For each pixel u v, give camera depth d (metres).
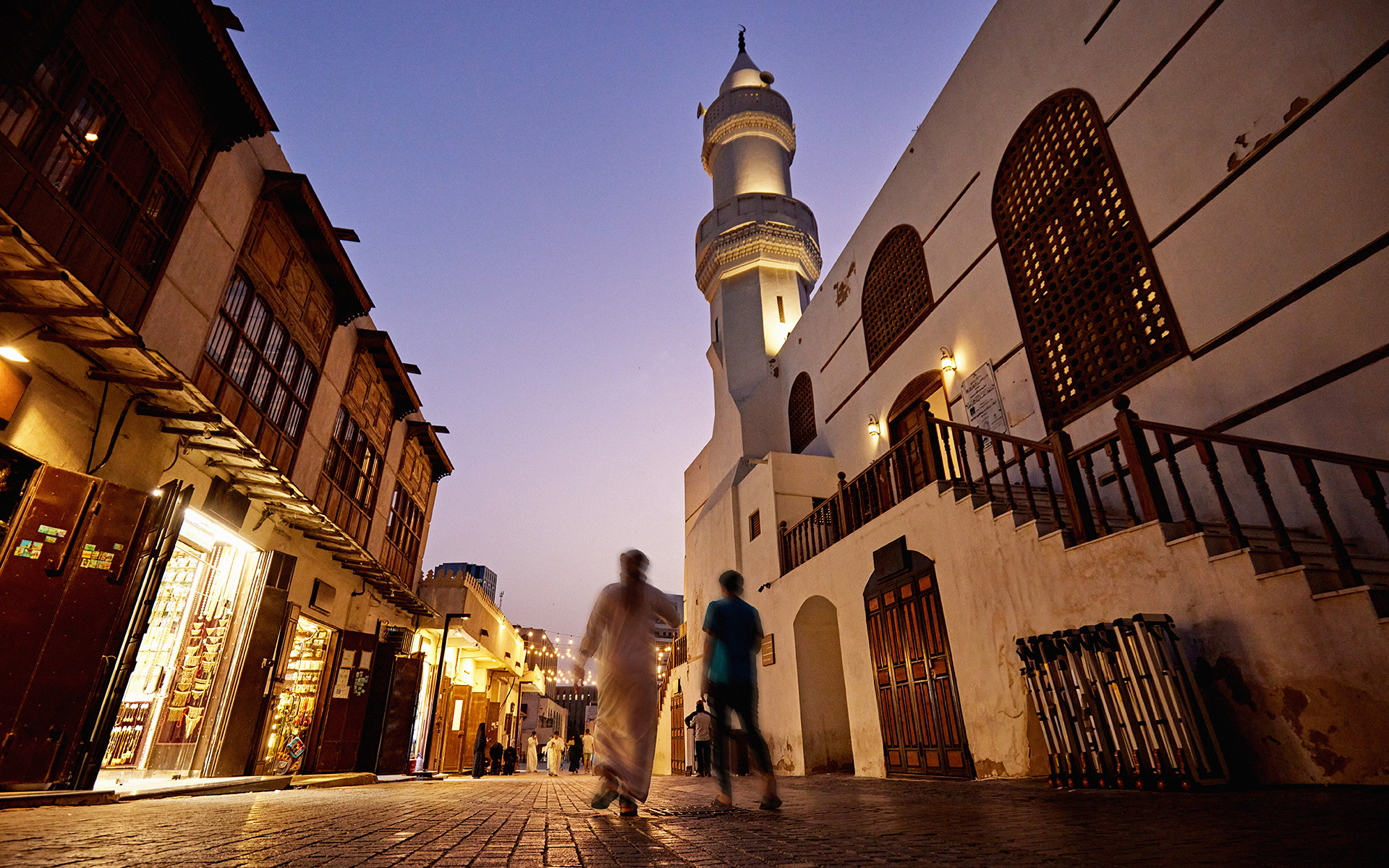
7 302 5.48
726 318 19.80
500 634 24.56
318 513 9.45
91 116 5.87
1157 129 7.62
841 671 10.46
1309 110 6.05
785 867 1.91
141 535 6.53
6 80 5.04
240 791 7.63
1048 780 5.38
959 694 6.78
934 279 11.77
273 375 8.98
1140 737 4.21
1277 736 4.00
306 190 8.70
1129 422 5.30
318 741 11.15
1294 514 5.91
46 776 5.55
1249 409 6.35
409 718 13.62
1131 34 8.08
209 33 6.70
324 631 11.77
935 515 7.43
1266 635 4.12
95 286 5.82
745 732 4.12
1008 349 9.76
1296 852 1.90
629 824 3.22
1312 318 5.90
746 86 22.30
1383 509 3.90
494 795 5.94
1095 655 4.59
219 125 7.45
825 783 7.43
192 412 6.96
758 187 21.16
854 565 9.00
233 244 7.83
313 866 1.92
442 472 17.38
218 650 8.81
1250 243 6.49
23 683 5.61
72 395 6.16
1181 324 7.12
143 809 4.27
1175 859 1.87
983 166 10.66
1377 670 3.59
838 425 14.82
